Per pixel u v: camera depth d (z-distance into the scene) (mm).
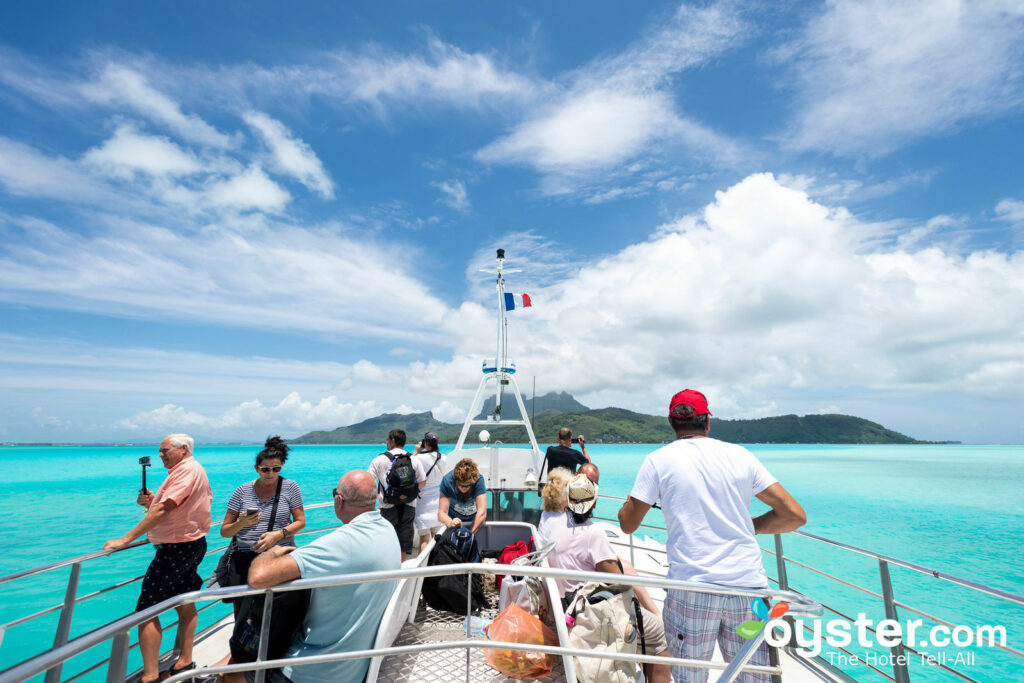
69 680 3174
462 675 3281
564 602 3316
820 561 13656
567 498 3564
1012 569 13031
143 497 3586
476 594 4273
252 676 2766
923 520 20797
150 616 1984
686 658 2264
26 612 9508
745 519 2307
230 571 3807
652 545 8000
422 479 6379
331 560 2430
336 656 2291
